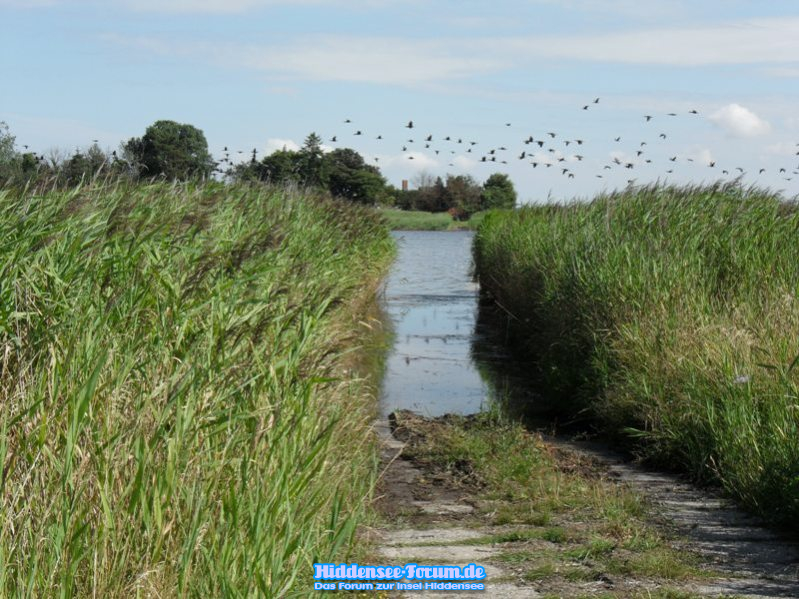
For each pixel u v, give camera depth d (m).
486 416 9.45
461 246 51.03
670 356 8.51
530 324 13.74
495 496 6.80
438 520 6.24
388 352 14.37
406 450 8.19
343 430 6.39
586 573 5.04
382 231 21.58
